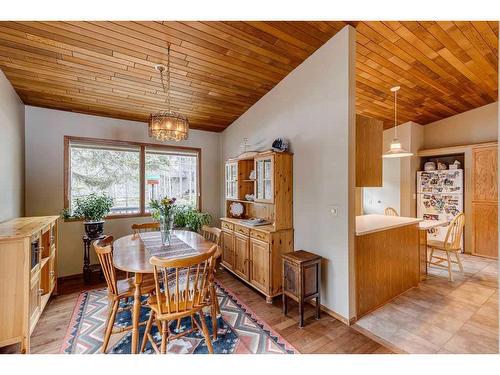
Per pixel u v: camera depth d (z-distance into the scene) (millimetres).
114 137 3803
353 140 2346
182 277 2303
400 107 4262
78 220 3523
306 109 2777
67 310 2555
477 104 4387
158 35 2229
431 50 2701
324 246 2553
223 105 3734
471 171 4484
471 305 2619
